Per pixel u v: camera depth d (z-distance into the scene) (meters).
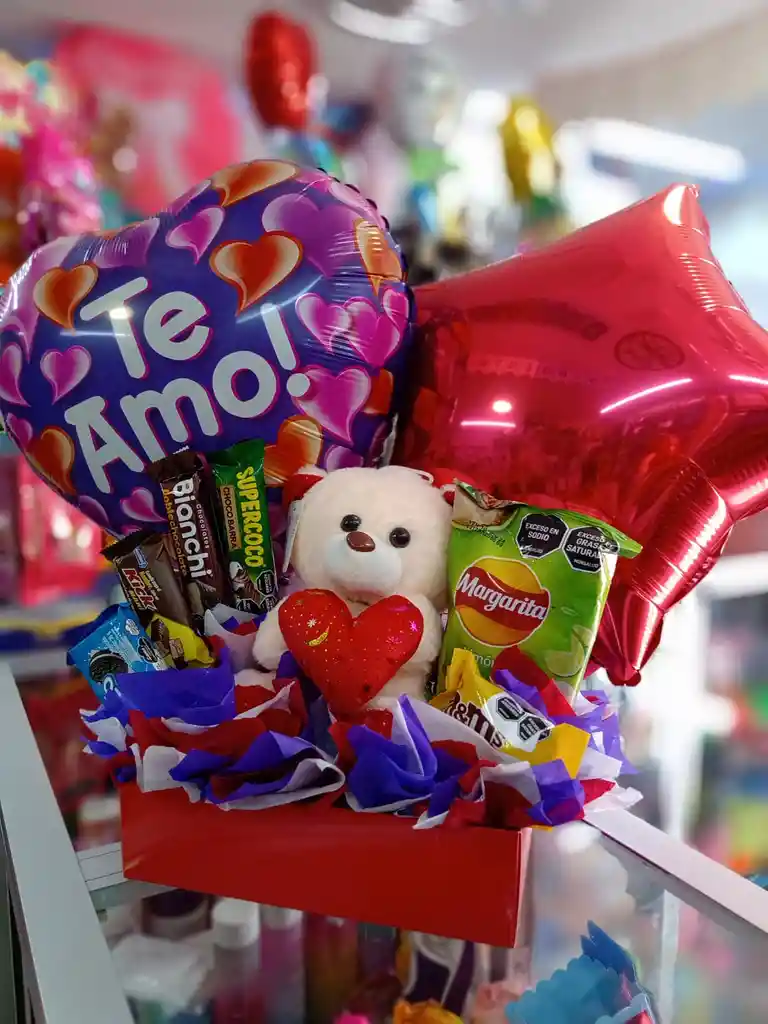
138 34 1.69
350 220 0.80
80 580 1.43
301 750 0.60
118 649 0.73
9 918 0.72
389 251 0.82
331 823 0.60
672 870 0.72
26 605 1.38
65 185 1.40
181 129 1.74
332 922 0.67
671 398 0.74
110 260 0.81
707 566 0.83
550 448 0.76
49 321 0.81
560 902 0.71
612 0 1.74
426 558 0.69
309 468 0.78
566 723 0.62
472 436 0.78
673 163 2.08
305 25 1.67
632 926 0.69
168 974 0.61
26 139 1.41
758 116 2.01
